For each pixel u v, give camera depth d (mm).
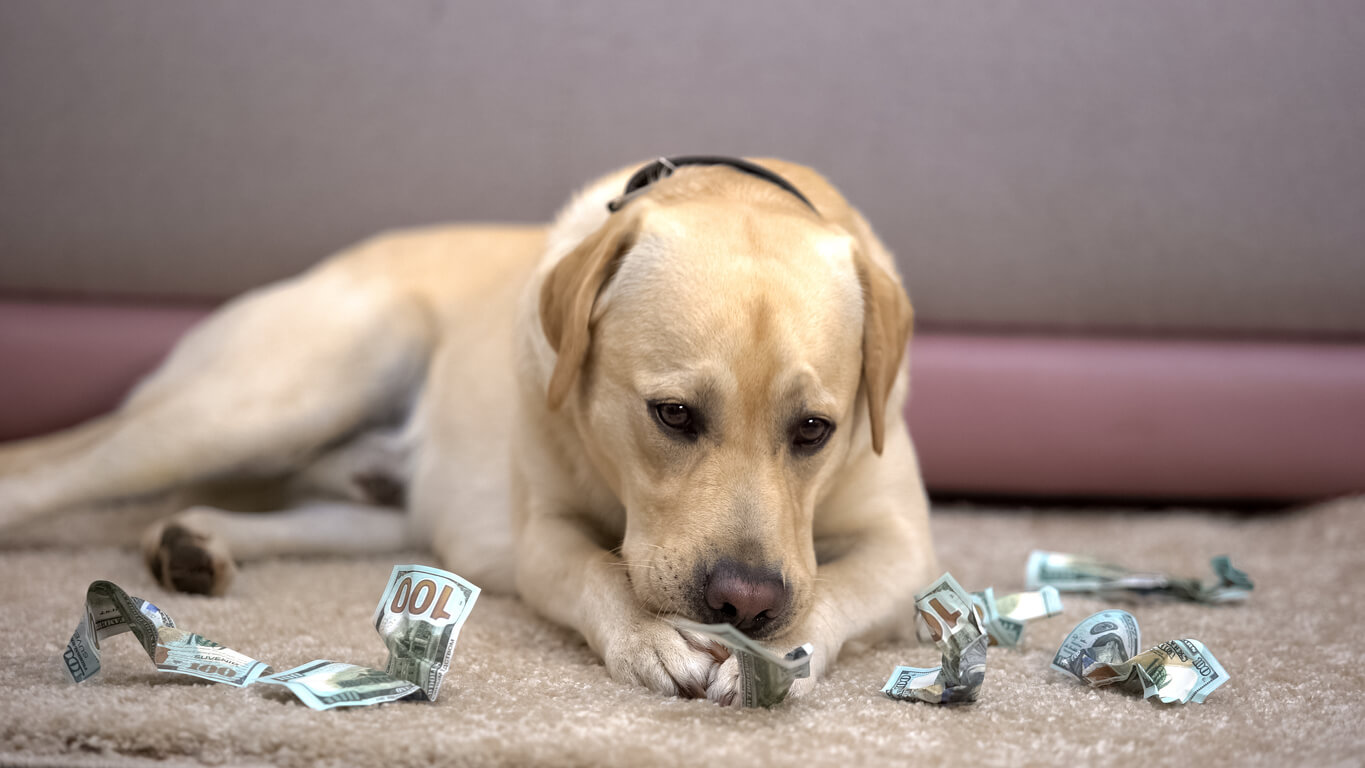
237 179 1910
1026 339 1907
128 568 1525
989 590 1329
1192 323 1913
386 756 1056
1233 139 1878
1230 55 1871
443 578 1172
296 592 1454
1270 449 1855
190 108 1896
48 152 1891
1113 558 1677
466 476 1611
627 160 1906
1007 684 1224
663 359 1243
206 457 1598
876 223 1899
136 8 1879
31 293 1920
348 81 1901
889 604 1323
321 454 1702
